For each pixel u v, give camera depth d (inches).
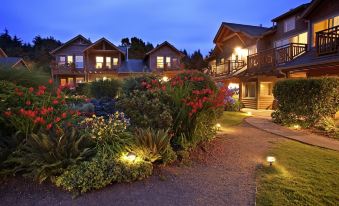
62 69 1148.5
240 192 150.8
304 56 552.4
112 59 1229.1
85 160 169.6
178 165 193.3
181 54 1228.5
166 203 139.1
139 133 192.2
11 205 136.6
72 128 181.5
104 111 328.5
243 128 361.7
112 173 159.0
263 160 208.4
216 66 1039.6
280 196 143.4
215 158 213.9
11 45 2496.3
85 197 144.3
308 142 264.4
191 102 217.9
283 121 377.1
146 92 249.6
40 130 173.5
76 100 360.8
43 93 199.2
